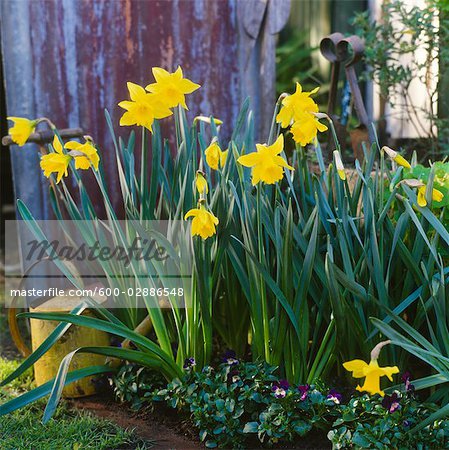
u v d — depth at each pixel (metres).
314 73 7.38
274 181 2.53
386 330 2.45
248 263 2.83
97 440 2.80
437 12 4.23
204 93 4.21
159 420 2.98
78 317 2.72
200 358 2.99
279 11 4.13
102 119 4.14
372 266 2.71
